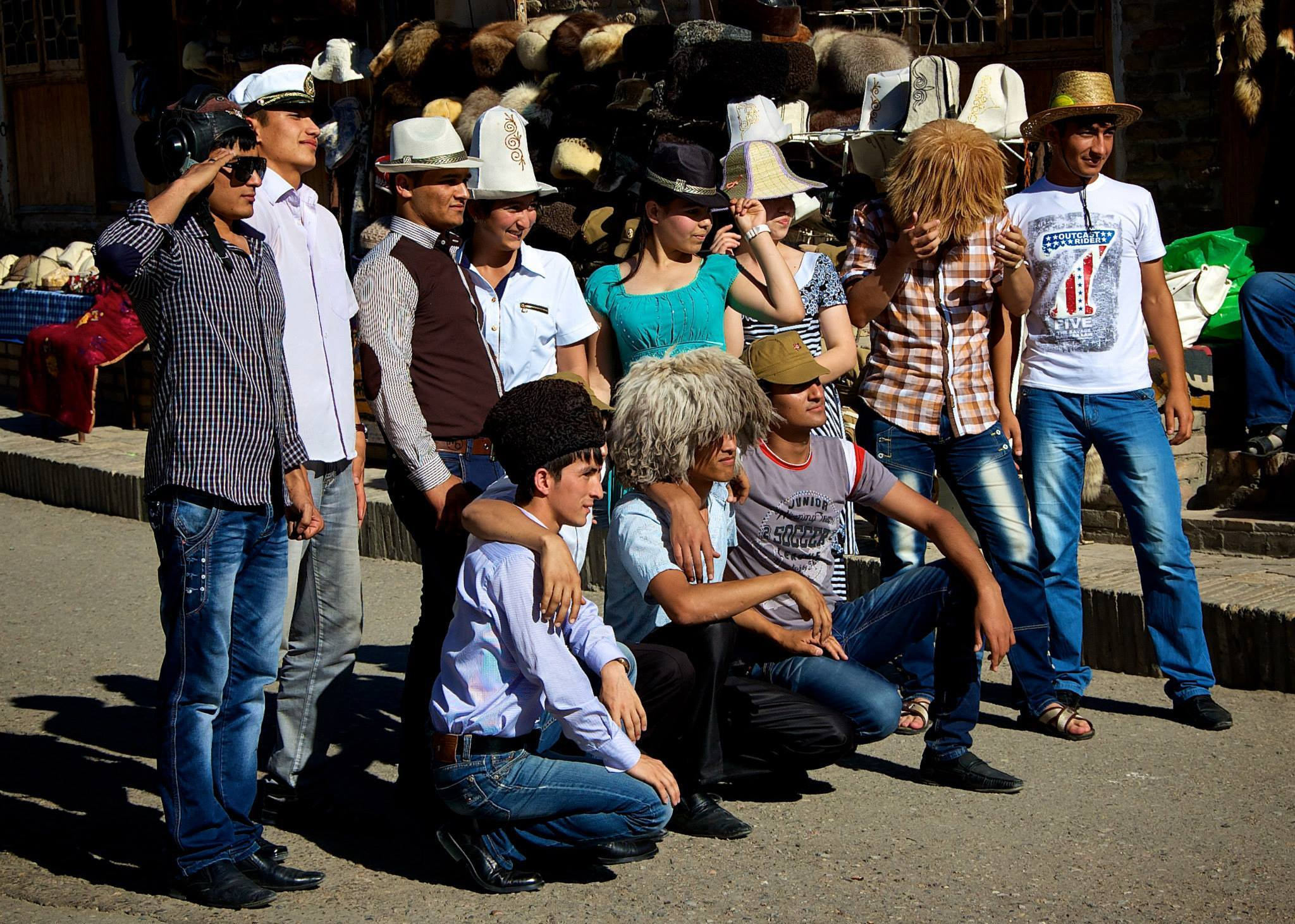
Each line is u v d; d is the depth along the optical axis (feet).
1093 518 21.99
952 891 12.72
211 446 12.51
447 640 12.74
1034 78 28.68
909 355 16.76
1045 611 16.74
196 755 12.67
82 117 46.75
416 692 14.76
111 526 29.63
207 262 12.65
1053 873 13.03
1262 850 13.41
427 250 14.80
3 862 13.76
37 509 31.48
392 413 14.19
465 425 14.74
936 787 15.31
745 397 13.65
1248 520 21.36
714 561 14.39
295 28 34.32
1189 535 21.79
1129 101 27.63
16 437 34.50
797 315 16.34
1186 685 16.99
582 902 12.68
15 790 15.67
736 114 22.65
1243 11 24.95
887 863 13.34
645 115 25.04
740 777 14.70
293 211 14.51
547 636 12.19
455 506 14.06
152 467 12.67
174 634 12.66
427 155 14.48
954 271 16.56
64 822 14.79
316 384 14.43
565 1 31.30
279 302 13.33
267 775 15.80
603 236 25.57
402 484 14.71
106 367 35.14
